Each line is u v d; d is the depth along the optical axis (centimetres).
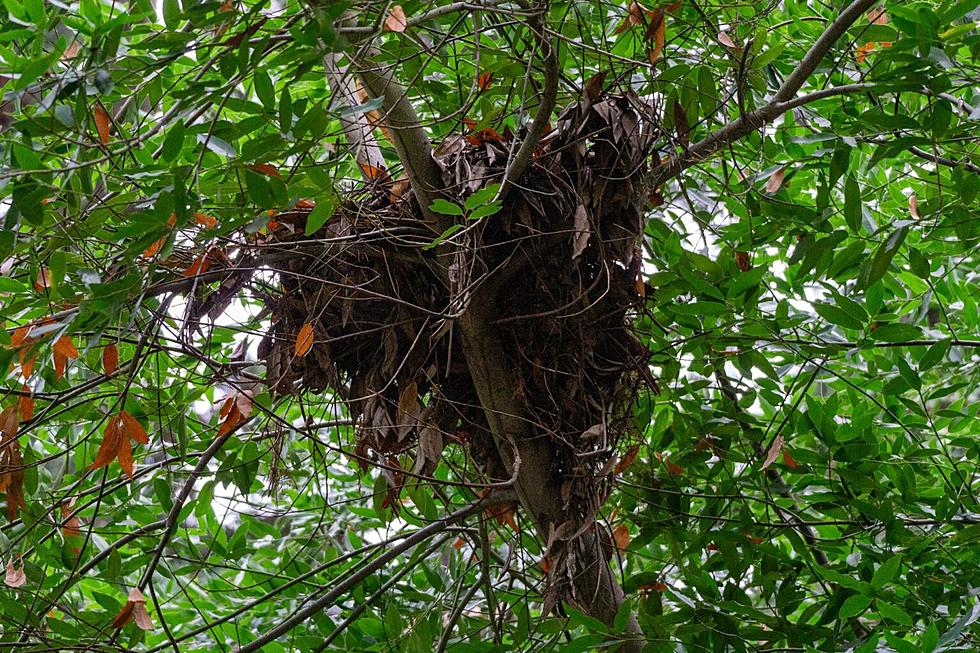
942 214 517
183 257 496
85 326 473
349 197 501
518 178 492
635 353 509
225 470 519
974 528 512
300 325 507
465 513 520
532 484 507
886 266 505
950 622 519
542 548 521
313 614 529
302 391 510
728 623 523
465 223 483
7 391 496
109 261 498
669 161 506
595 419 504
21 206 464
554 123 527
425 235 498
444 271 499
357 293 501
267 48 466
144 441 486
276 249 496
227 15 461
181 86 523
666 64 507
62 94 461
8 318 491
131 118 501
